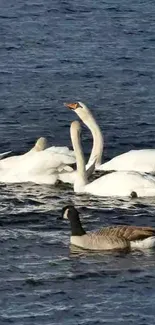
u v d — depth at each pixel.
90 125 32.88
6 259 25.75
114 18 55.56
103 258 25.73
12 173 31.69
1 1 59.81
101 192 30.28
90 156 33.53
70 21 54.94
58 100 41.34
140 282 24.45
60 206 29.53
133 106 40.44
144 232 26.27
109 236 26.25
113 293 23.95
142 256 25.81
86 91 42.59
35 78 44.47
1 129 37.59
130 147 35.44
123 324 22.56
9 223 28.17
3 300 23.66
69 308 23.28
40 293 23.98
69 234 27.34
